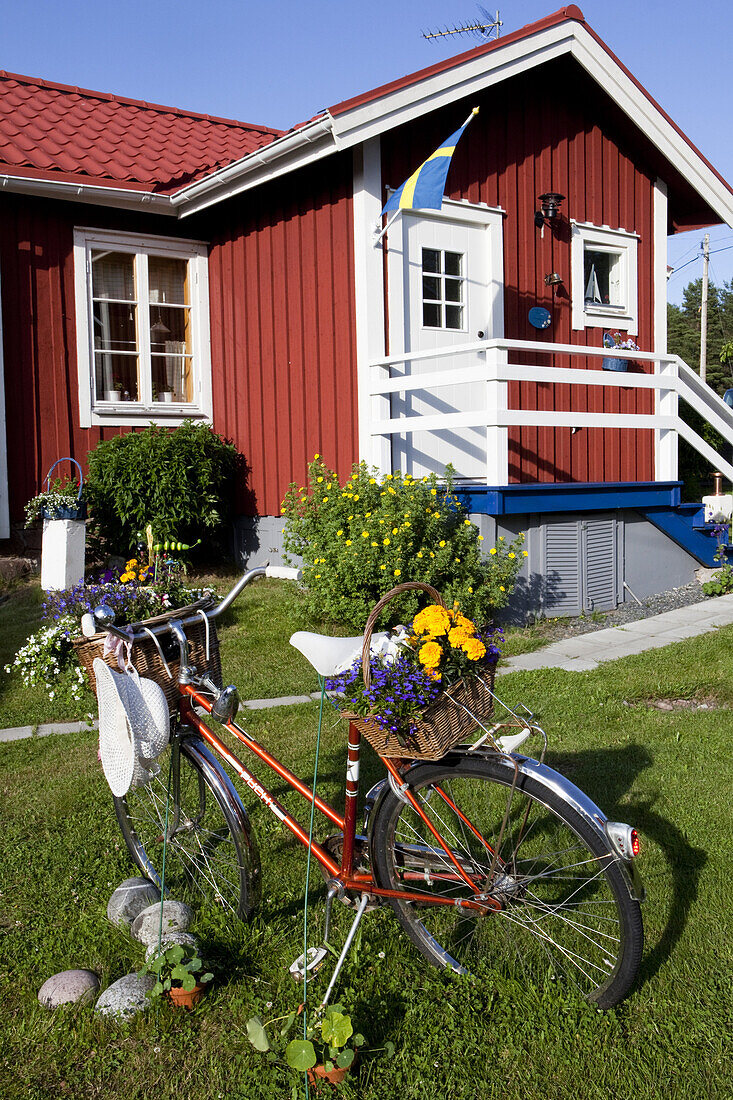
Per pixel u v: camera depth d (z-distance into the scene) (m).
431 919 2.83
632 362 9.53
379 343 7.63
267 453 8.98
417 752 2.48
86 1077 2.30
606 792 3.82
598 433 9.27
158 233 9.41
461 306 8.27
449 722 2.46
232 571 8.99
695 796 3.77
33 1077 2.31
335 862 2.75
